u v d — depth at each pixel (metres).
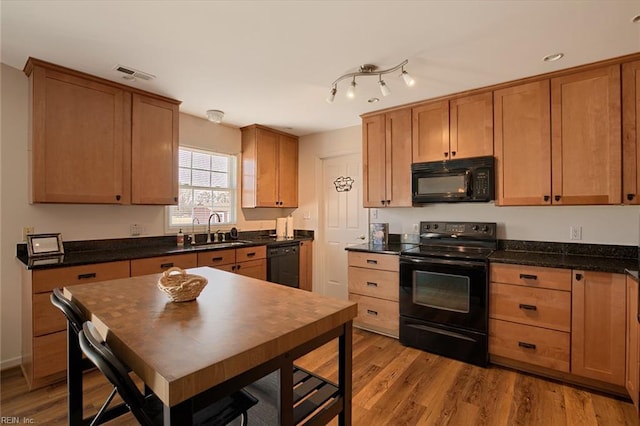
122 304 1.31
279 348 0.98
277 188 4.43
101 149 2.67
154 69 2.51
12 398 2.11
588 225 2.68
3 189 2.48
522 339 2.44
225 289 1.56
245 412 1.19
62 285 2.28
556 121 2.52
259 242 3.88
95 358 0.90
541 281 2.36
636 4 1.68
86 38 2.06
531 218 2.94
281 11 1.78
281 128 4.32
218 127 4.05
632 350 1.95
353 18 1.84
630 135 2.25
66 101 2.50
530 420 1.92
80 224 2.87
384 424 1.89
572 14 1.78
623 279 2.07
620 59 2.26
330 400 1.31
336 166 4.41
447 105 3.04
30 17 1.83
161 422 1.14
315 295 1.45
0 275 2.47
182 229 3.70
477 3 1.70
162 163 3.07
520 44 2.11
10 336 2.51
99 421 1.43
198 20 1.86
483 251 2.97
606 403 2.07
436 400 2.12
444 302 2.76
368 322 3.26
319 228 4.53
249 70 2.52
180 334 1.00
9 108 2.49
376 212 3.96
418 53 2.24
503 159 2.75
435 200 3.06
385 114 3.43
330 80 2.70
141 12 1.79
